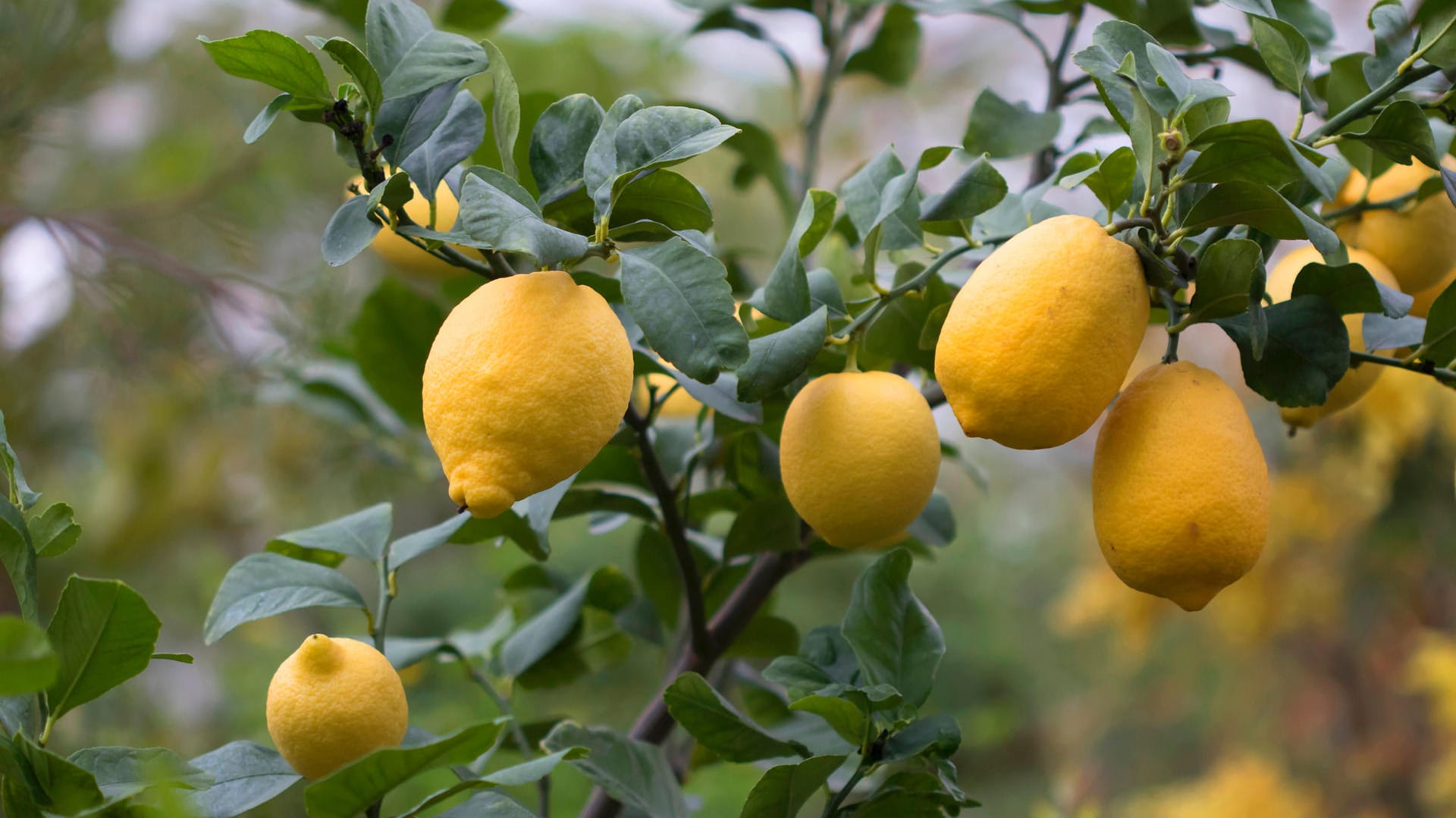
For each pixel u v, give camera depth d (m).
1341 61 1.48
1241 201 1.31
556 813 2.82
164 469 2.99
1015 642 6.23
